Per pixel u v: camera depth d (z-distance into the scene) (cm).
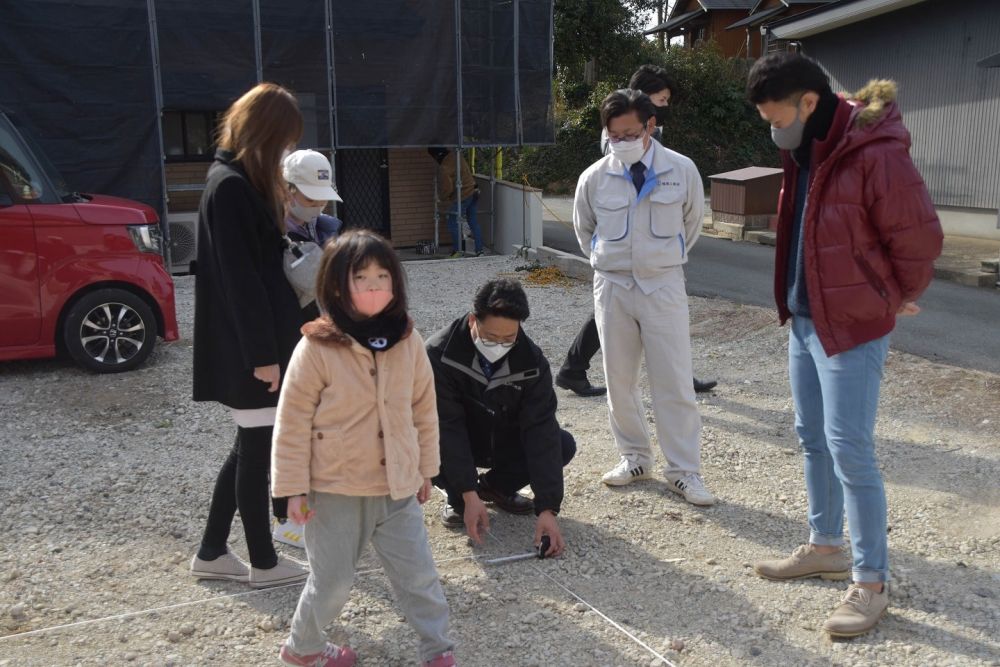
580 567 385
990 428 553
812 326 337
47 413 602
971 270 1094
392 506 290
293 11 1164
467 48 1259
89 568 382
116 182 1095
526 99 1309
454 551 401
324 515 283
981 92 1354
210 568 368
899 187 300
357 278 264
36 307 667
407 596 294
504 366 388
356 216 1423
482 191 1434
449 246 1469
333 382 272
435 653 295
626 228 441
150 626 336
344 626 337
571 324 879
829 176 312
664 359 445
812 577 374
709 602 357
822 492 363
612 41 2742
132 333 706
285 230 334
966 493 456
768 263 1248
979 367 698
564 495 461
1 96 1031
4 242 651
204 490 470
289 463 274
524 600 358
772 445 537
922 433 549
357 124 1223
